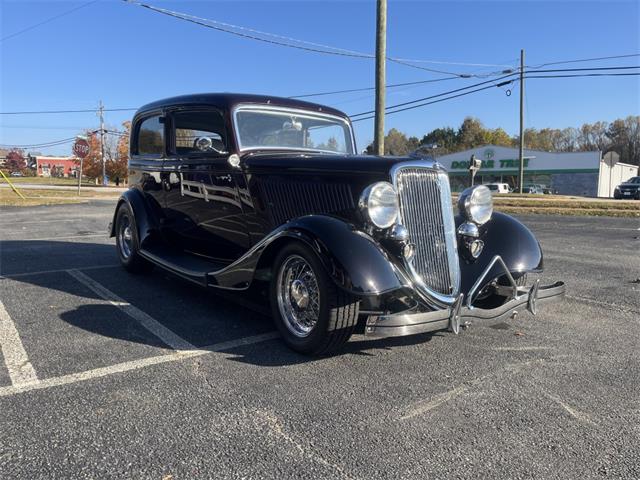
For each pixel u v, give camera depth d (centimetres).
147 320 464
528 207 2022
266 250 398
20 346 392
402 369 361
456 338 431
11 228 1179
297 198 432
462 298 361
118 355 377
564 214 1784
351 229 363
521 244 441
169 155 585
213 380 336
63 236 1043
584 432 278
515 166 5675
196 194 544
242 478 231
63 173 10538
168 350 389
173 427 275
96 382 330
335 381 338
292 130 534
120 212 683
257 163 464
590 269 740
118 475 232
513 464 246
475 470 240
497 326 467
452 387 332
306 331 381
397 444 262
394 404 306
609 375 356
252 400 308
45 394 312
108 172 5956
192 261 538
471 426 282
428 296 371
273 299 400
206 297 550
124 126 5916
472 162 680
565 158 5400
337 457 249
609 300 564
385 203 362
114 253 834
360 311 362
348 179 395
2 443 256
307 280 379
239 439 264
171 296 552
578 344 420
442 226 393
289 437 267
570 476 237
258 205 469
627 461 250
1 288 580
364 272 340
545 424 286
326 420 286
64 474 231
